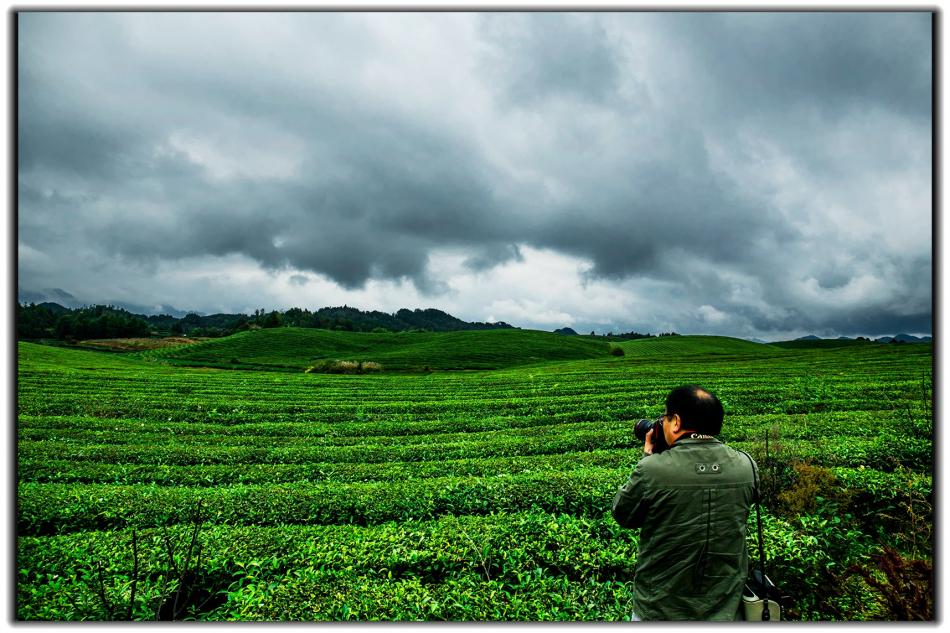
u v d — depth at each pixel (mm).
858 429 15297
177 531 8547
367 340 114125
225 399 33219
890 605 5000
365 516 10586
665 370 45844
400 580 6613
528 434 20438
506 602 5957
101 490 12203
